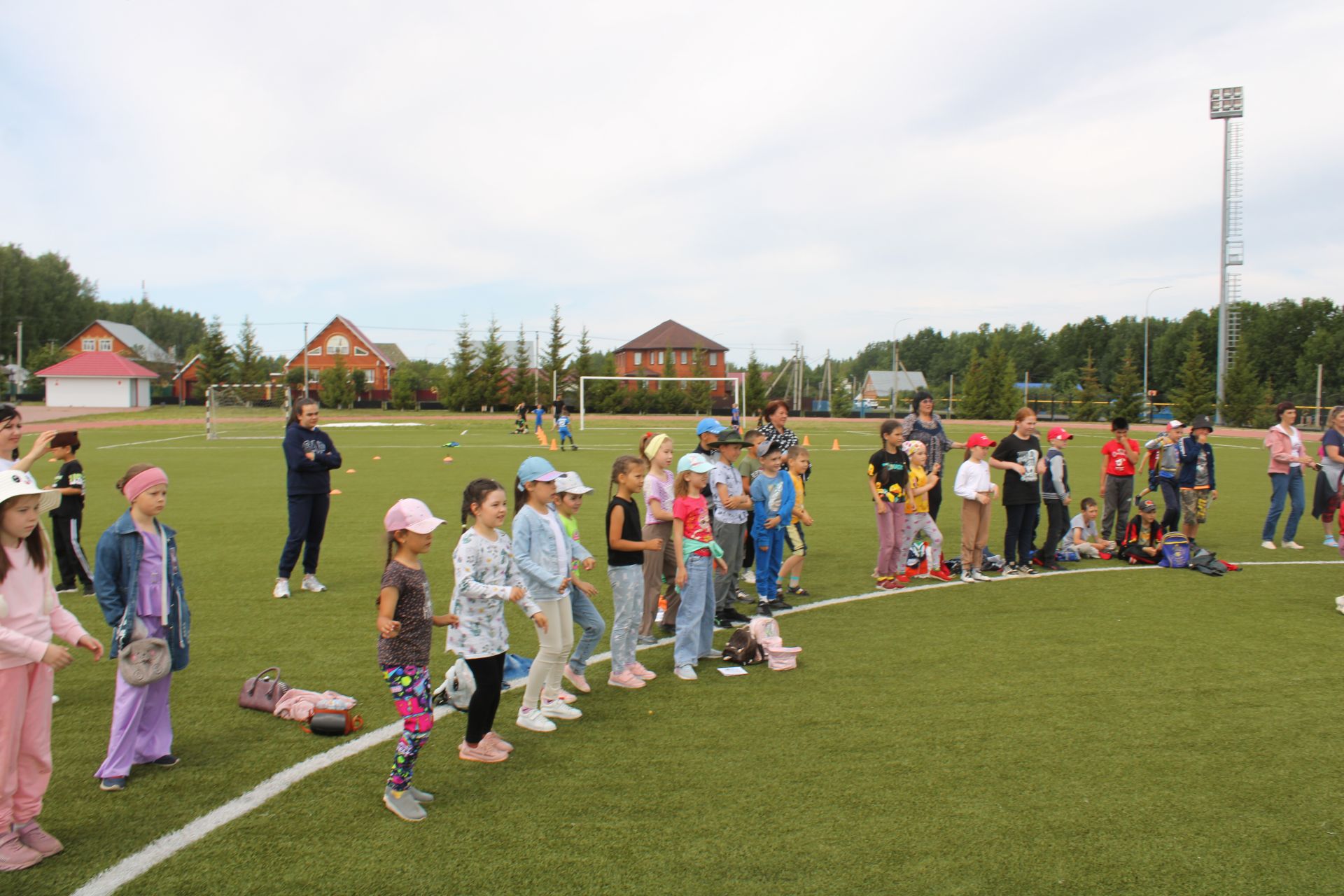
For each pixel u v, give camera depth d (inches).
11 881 125.3
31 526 135.0
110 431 1514.5
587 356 2790.4
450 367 2874.0
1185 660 235.6
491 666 168.6
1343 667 229.5
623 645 216.8
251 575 357.1
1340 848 135.6
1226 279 1920.5
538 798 153.8
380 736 184.4
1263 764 167.3
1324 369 2721.5
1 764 128.4
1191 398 2064.5
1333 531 454.6
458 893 122.2
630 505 215.8
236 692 212.8
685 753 173.9
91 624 283.7
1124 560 392.8
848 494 660.1
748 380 2760.8
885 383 4384.8
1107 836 138.9
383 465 914.7
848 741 179.5
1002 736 181.6
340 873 128.0
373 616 288.7
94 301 3526.1
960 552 398.3
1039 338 4766.2
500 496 167.9
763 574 296.5
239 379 2829.7
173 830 141.9
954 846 135.2
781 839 137.8
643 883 124.6
